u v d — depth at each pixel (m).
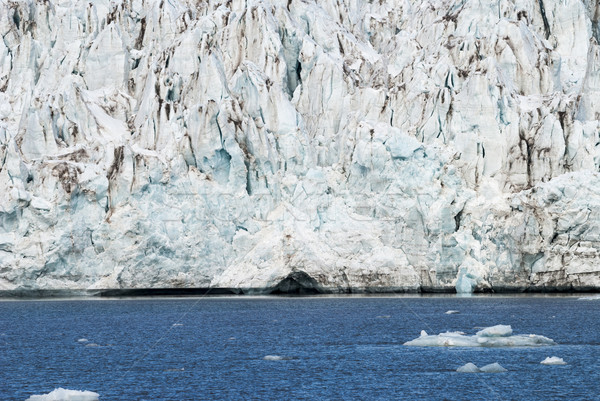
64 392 198.25
